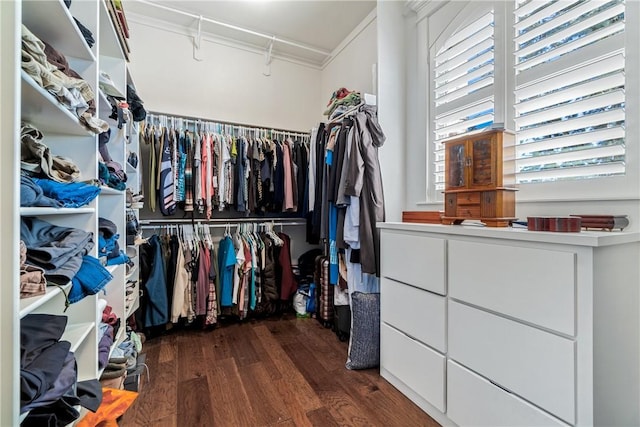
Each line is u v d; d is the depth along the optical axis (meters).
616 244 0.91
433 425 1.34
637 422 1.03
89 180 1.12
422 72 2.08
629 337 0.99
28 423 0.73
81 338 1.03
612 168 1.17
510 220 1.32
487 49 1.67
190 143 2.45
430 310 1.40
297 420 1.37
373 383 1.67
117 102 1.56
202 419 1.38
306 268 3.10
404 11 2.20
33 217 0.99
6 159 0.62
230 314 2.63
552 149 1.36
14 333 0.61
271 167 2.73
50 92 0.82
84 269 0.95
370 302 1.85
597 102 1.20
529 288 1.00
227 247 2.55
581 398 0.88
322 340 2.26
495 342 1.11
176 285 2.35
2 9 0.62
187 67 2.78
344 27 2.81
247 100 3.05
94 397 1.04
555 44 1.37
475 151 1.39
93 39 1.19
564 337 0.92
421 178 2.09
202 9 2.54
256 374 1.77
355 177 1.90
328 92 3.33
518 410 1.03
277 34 2.91
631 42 1.11
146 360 1.94
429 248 1.40
